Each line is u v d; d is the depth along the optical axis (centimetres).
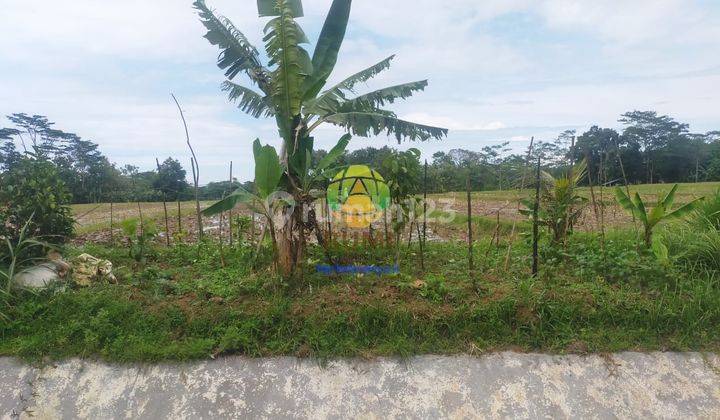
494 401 344
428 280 438
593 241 583
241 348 375
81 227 906
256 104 632
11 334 384
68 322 389
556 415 337
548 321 396
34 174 497
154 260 567
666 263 442
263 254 541
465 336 388
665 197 545
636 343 387
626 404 345
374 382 355
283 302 405
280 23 455
